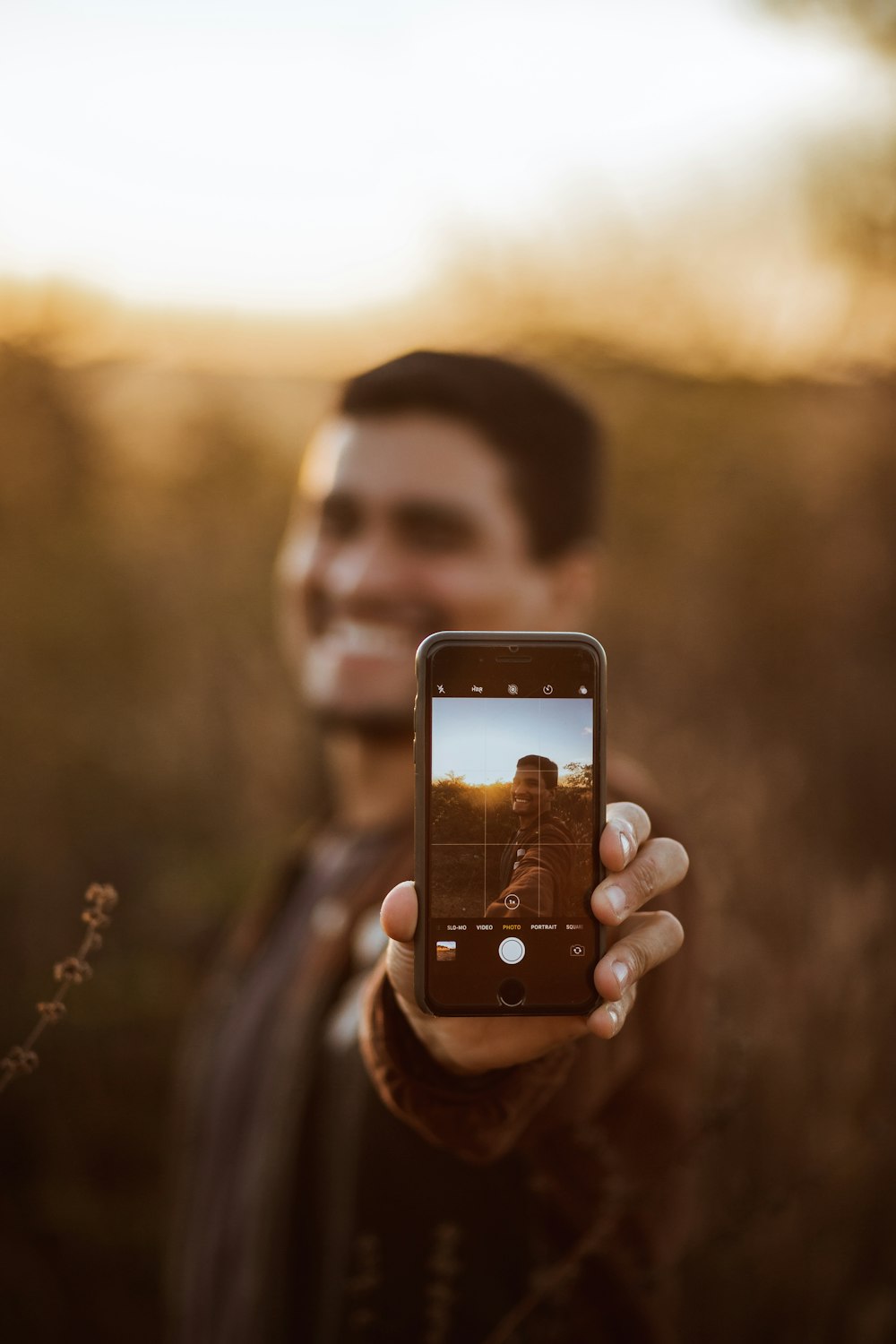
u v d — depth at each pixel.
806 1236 2.00
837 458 4.86
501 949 0.84
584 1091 1.04
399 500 1.78
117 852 3.70
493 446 1.78
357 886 1.65
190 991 3.00
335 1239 1.20
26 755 4.04
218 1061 1.83
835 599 4.53
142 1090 2.71
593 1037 1.05
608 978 0.78
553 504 1.83
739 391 5.12
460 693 0.90
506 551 1.80
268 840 3.88
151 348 5.97
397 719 1.79
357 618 1.81
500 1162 1.13
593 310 5.34
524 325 5.34
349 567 1.81
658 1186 1.21
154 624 4.71
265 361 6.58
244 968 1.99
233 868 3.58
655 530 4.88
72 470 5.25
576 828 0.87
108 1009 2.89
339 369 6.73
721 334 5.16
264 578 5.09
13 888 3.40
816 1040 2.20
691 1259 1.60
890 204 4.55
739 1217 1.59
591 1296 1.17
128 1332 2.30
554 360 5.31
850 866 3.06
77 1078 2.71
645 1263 1.20
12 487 5.08
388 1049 0.86
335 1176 1.23
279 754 4.12
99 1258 2.39
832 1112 2.08
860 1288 1.99
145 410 5.75
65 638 4.53
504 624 1.80
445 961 0.84
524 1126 0.91
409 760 1.82
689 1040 1.27
